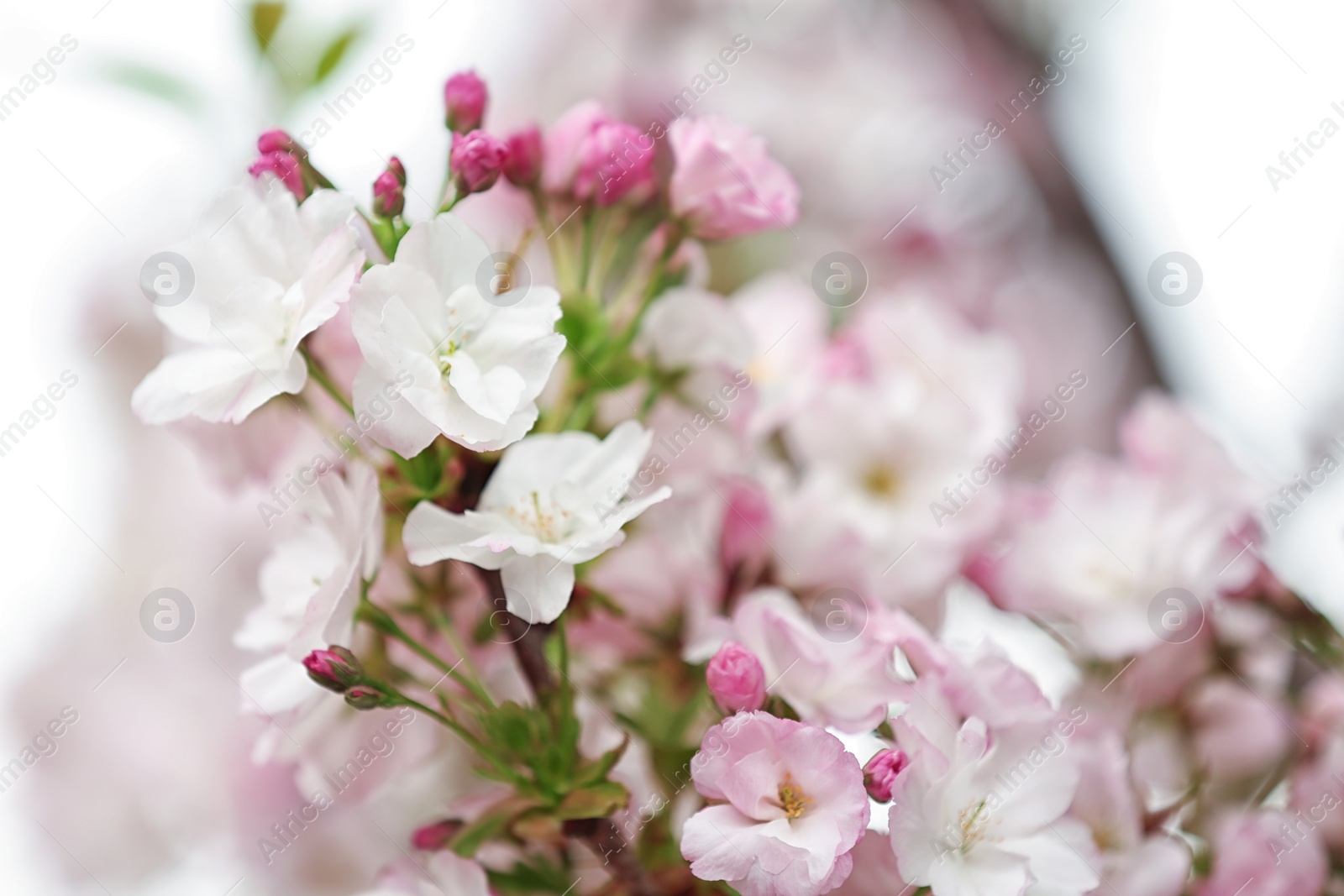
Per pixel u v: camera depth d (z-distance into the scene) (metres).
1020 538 0.60
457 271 0.53
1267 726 0.59
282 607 0.55
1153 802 0.58
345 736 0.56
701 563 0.58
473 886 0.54
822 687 0.53
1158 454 0.61
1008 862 0.52
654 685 0.57
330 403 0.55
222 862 0.62
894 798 0.51
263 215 0.53
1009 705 0.53
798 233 0.80
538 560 0.53
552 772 0.54
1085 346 0.80
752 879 0.51
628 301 0.59
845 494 0.61
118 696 0.64
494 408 0.52
